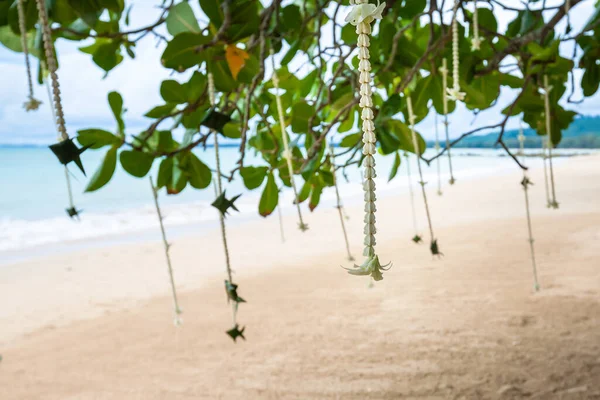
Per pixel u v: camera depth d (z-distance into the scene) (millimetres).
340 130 2646
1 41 1669
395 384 4598
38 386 5375
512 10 2236
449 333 5633
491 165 52781
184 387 5000
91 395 5043
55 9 1618
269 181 2221
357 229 14406
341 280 8469
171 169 2018
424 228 12977
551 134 2334
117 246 16000
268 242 13797
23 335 7293
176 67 1670
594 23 1986
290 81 2396
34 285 10945
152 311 7953
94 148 1747
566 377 4402
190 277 10219
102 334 7004
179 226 20891
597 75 2264
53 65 800
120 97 1760
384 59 2230
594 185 19531
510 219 12812
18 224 25453
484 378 4531
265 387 4816
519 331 5504
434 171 41500
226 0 1589
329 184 2434
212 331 6582
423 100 2064
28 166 65625
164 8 1818
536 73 2143
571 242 9531
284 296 7844
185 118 2008
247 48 1996
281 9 2154
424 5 2264
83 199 36312
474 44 1562
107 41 2115
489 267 8219
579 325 5512
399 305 6773
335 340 5793
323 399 4461
